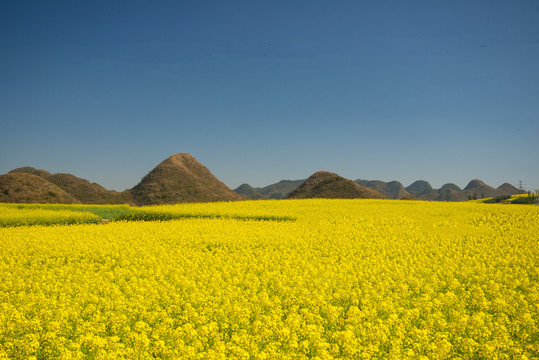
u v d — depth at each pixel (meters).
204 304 10.05
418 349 7.66
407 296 11.07
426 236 21.83
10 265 14.41
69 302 10.30
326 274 12.72
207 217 31.62
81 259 16.59
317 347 7.71
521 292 11.95
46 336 8.11
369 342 7.95
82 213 30.44
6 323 8.71
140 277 13.43
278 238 20.33
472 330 8.47
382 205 39.31
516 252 17.41
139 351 7.64
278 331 8.12
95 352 7.71
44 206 36.78
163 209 34.16
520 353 7.53
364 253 17.14
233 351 7.43
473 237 21.22
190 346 7.48
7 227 26.56
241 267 14.37
